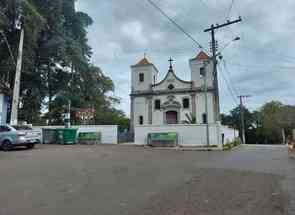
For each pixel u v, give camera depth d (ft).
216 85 77.41
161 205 17.43
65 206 17.20
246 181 25.22
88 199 18.80
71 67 108.37
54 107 108.17
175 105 139.13
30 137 56.34
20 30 83.10
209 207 17.04
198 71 139.13
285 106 217.15
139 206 17.21
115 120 183.62
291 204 17.76
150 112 143.33
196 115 134.82
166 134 79.92
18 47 80.48
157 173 29.25
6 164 34.09
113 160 40.52
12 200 18.53
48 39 102.68
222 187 22.65
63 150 54.70
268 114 224.12
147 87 146.51
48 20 100.37
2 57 88.12
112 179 25.70
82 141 85.81
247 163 39.47
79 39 116.57
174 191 21.17
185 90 138.51
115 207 16.99
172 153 55.77
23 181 24.43
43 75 106.32
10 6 80.38
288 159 45.50
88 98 118.73
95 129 89.30
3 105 80.69
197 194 20.26
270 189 22.03
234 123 228.84
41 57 102.47
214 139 79.30
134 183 24.03
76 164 35.04
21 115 101.40
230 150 70.69
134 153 53.57
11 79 95.09
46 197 19.30
